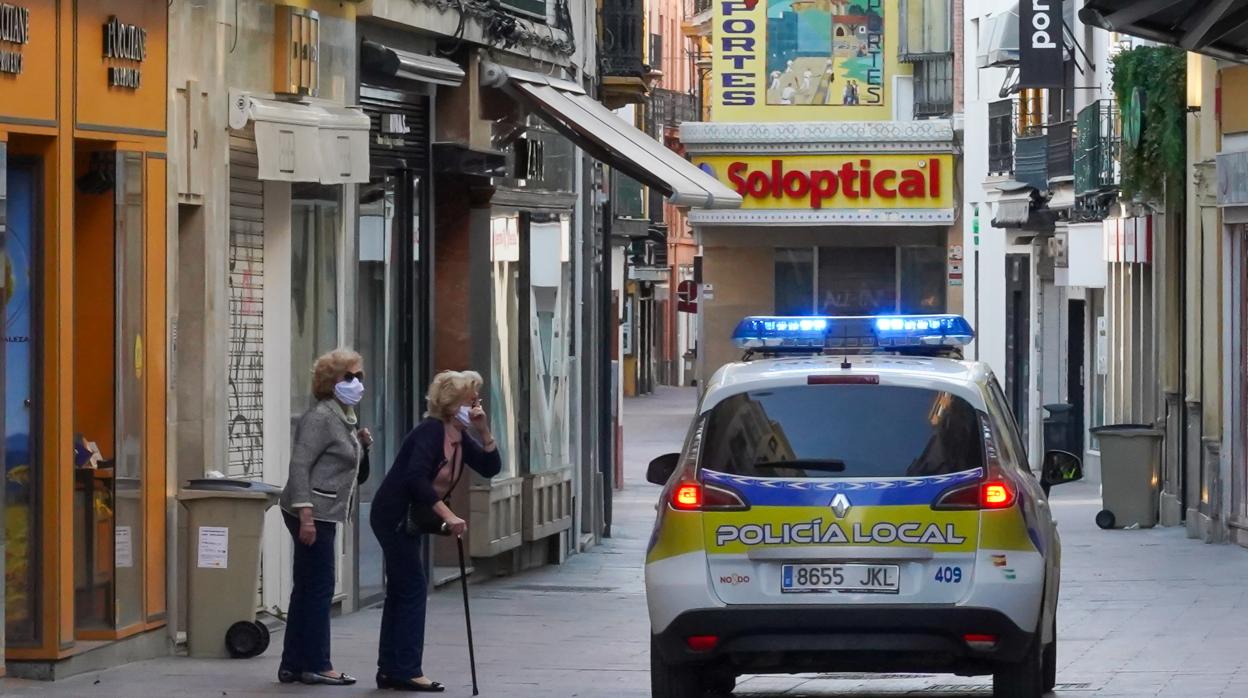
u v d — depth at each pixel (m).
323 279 38.72
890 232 117.19
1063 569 50.19
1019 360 101.94
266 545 35.44
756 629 24.20
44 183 28.38
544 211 52.50
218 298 33.41
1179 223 61.84
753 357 27.78
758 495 24.38
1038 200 93.12
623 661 32.78
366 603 40.41
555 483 52.78
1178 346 62.00
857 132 112.31
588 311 58.84
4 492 27.17
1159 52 60.09
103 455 30.19
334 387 29.14
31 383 28.42
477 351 47.81
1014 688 24.89
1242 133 52.91
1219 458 55.91
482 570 48.59
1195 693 28.00
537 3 50.53
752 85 115.81
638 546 59.84
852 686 30.70
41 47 27.83
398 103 43.25
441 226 47.59
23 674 28.55
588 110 48.69
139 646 30.95
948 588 24.05
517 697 28.22
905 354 27.91
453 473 29.14
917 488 24.22
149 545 31.05
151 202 31.05
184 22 32.12
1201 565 50.53
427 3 42.34
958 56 112.00
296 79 35.97
